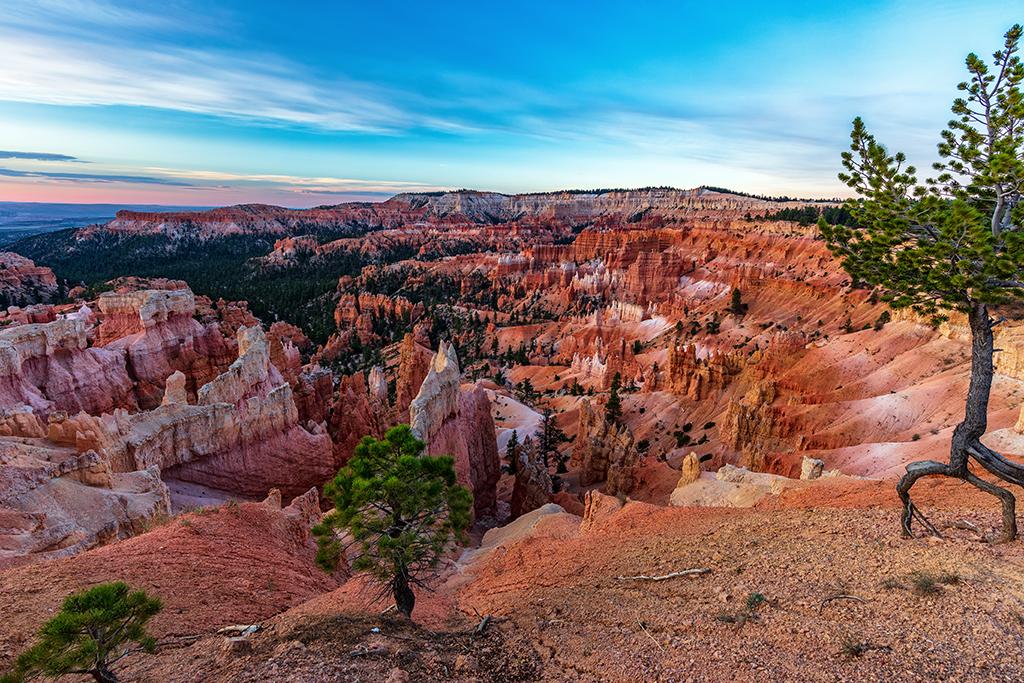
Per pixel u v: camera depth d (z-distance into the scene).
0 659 14.48
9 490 26.50
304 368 128.50
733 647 12.82
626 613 16.41
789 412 73.94
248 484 48.62
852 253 17.95
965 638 11.55
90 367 64.62
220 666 13.73
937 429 61.03
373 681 12.37
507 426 106.31
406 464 16.80
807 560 17.16
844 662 11.34
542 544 27.66
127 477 33.59
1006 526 16.00
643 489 61.06
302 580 24.20
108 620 11.67
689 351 104.31
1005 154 14.45
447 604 22.50
